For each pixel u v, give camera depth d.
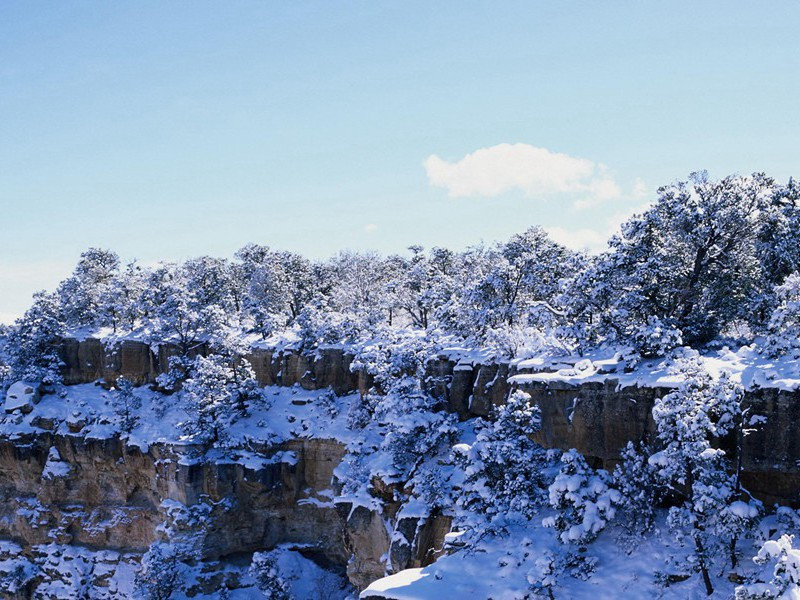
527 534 37.81
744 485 33.44
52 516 77.31
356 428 69.12
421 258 97.00
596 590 32.75
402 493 53.62
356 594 55.88
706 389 32.69
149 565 63.03
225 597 65.12
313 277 110.62
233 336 78.31
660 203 46.25
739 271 46.66
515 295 63.56
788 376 32.53
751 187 46.16
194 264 106.69
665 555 33.38
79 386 87.69
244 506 69.00
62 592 72.75
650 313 45.22
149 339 85.69
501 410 40.31
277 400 75.69
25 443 78.88
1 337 103.56
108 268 116.44
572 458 35.41
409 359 62.00
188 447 69.12
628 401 36.75
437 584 35.78
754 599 24.34
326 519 69.25
